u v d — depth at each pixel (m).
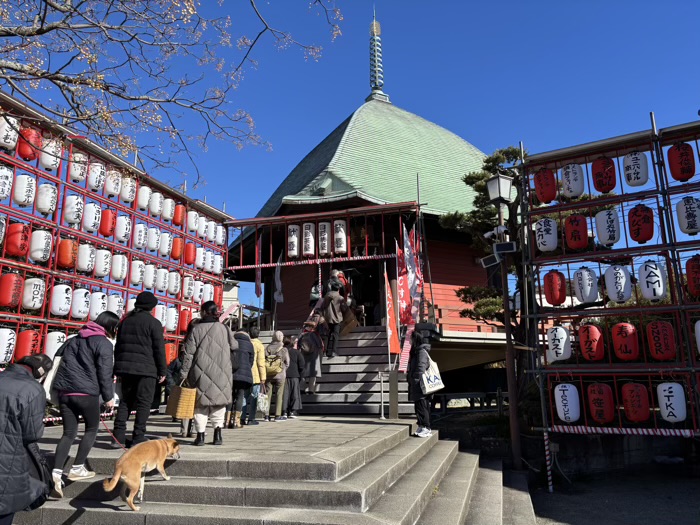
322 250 13.28
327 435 6.67
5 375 3.63
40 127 8.30
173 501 4.46
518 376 11.55
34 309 8.20
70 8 5.82
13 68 5.87
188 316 12.04
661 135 8.63
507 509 6.73
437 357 15.29
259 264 13.78
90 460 5.04
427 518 4.68
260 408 8.49
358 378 10.63
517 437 9.45
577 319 10.03
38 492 3.62
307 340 10.11
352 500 4.11
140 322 5.61
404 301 11.26
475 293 13.38
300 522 3.79
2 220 7.71
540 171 9.48
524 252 9.80
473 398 15.21
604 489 8.88
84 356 4.84
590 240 10.13
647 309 8.38
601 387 8.40
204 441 5.75
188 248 12.49
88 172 9.28
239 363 7.59
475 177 13.33
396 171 18.62
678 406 7.85
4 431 3.41
